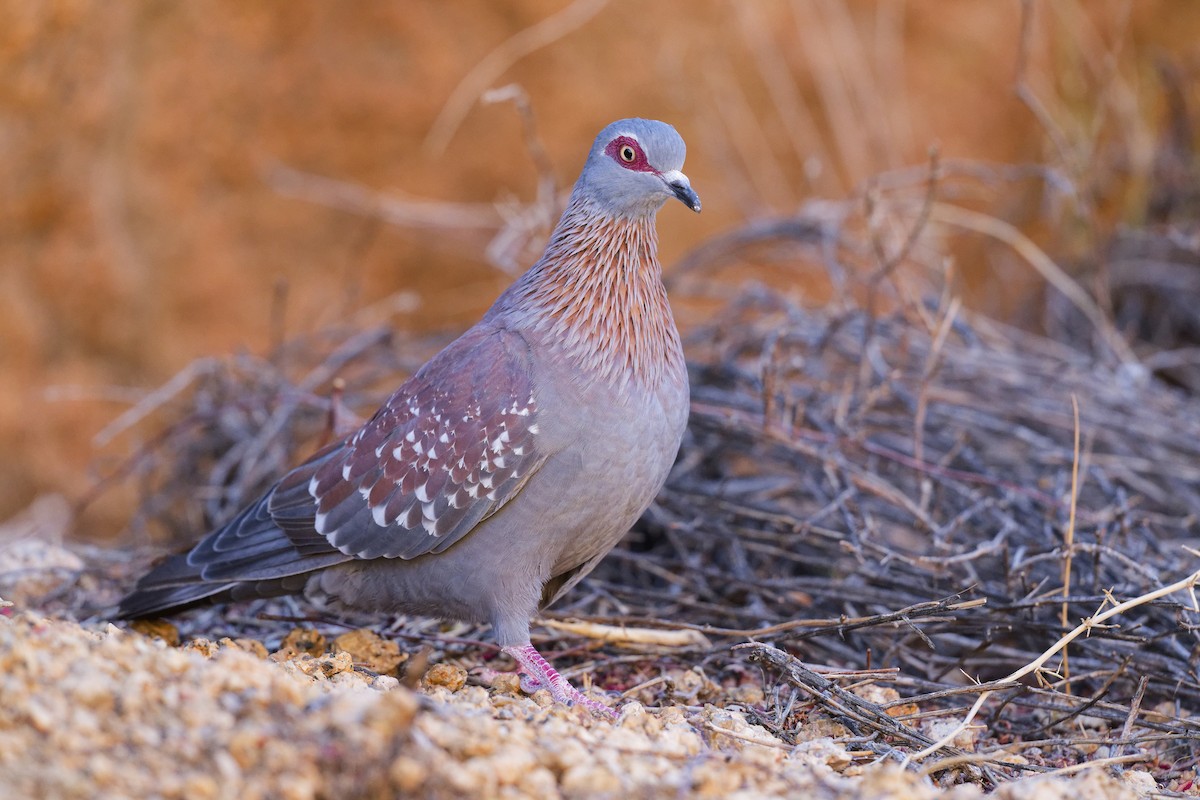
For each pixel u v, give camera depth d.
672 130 7.71
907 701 7.41
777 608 9.50
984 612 8.31
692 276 13.77
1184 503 10.38
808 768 6.19
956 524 9.12
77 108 14.05
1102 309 12.34
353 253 15.52
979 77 16.62
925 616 8.02
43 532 12.27
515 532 7.62
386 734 5.29
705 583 9.62
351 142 15.52
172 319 14.93
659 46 16.06
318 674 6.97
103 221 14.38
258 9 14.95
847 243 12.29
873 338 10.84
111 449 14.31
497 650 8.77
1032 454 10.30
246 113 15.12
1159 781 7.20
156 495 11.85
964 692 7.38
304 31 15.22
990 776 6.85
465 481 7.54
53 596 9.34
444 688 7.32
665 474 7.93
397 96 15.51
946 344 11.40
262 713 5.52
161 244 14.82
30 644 5.82
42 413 14.05
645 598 9.62
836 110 16.33
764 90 16.41
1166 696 8.06
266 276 15.38
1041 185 16.12
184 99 14.77
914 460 9.52
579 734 6.24
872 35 16.55
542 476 7.51
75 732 5.23
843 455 10.14
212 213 15.13
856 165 16.22
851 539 8.90
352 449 8.01
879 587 9.20
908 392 10.91
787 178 16.47
